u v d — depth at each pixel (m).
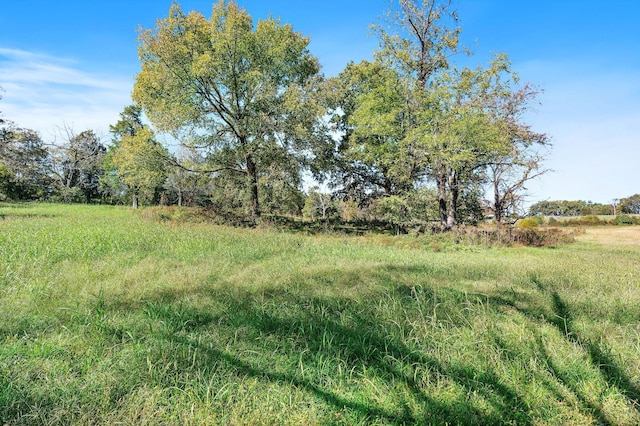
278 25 21.98
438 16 20.58
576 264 8.66
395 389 2.72
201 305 4.47
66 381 2.66
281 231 19.33
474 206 24.67
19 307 4.16
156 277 6.01
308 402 2.57
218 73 20.98
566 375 2.98
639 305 4.83
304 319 4.06
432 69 21.39
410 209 19.50
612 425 2.42
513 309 4.62
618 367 3.04
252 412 2.43
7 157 24.55
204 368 2.86
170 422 2.29
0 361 2.89
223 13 21.14
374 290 5.43
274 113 21.83
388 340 3.50
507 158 20.09
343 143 26.36
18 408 2.33
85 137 45.44
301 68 24.06
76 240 8.79
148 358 2.87
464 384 2.83
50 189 43.41
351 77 26.16
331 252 10.19
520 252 13.83
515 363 3.09
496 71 18.62
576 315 4.50
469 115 17.47
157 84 19.98
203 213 21.56
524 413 2.52
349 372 2.94
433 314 4.23
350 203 31.73
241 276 6.23
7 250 7.39
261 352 3.24
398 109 19.41
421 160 19.17
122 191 39.50
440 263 8.64
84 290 4.82
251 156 21.75
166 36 19.83
